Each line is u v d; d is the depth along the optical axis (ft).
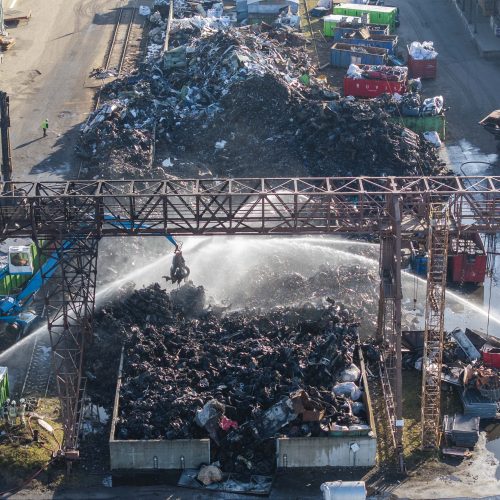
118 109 410.31
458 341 284.41
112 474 241.76
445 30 540.52
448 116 438.40
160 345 273.75
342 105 381.60
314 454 240.94
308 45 518.78
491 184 256.93
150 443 239.50
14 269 292.81
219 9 563.07
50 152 409.69
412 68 476.13
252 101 399.65
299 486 237.04
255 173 374.43
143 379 259.19
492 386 260.21
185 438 241.55
